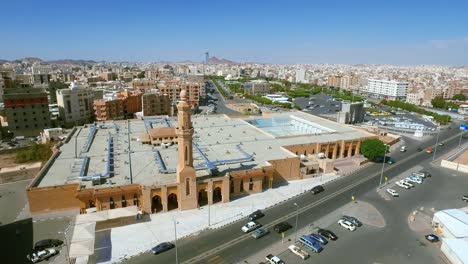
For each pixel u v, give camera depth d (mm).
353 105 189125
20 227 72000
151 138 109438
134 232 69500
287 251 63969
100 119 187375
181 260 60281
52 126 179000
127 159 95250
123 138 118062
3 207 83312
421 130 186875
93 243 59281
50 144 134875
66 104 182500
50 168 88500
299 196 89750
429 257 63438
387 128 192250
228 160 94000
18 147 141875
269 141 120188
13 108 161250
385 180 103375
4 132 164875
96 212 71312
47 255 60938
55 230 70875
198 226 72312
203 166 89125
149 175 83500
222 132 131875
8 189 96062
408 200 89250
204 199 85188
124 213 71250
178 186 77562
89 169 86438
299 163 101688
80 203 79438
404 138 169750
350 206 84375
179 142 75875
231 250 63719
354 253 64000
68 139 115750
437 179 106625
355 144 129125
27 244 65625
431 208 84562
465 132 186750
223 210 80125
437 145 154500
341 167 114875
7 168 107062
